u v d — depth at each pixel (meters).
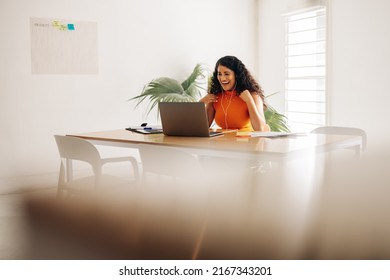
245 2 5.66
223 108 3.03
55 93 4.43
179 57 5.20
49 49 4.36
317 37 5.05
